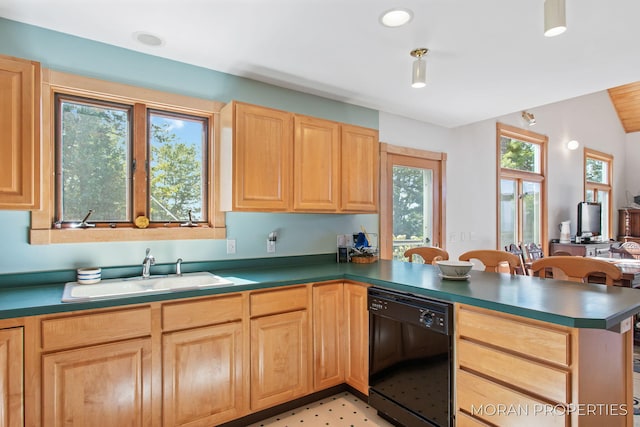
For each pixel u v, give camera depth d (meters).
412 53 2.27
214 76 2.58
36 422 1.55
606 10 1.76
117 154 2.29
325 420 2.23
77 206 2.16
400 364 2.09
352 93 3.03
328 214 3.20
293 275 2.41
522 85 2.79
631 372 1.74
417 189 3.89
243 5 1.77
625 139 7.86
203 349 1.95
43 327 1.56
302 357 2.32
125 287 2.10
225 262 2.64
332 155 2.78
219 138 2.57
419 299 1.96
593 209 6.19
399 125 3.69
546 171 5.71
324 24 1.94
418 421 1.97
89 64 2.15
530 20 1.87
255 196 2.40
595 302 1.59
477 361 1.71
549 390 1.44
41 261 2.02
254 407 2.13
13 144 1.70
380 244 3.53
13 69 1.71
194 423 1.92
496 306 1.60
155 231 2.33
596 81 2.71
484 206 4.59
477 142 4.54
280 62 2.44
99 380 1.68
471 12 1.81
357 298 2.41
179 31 2.04
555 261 2.19
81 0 1.74
